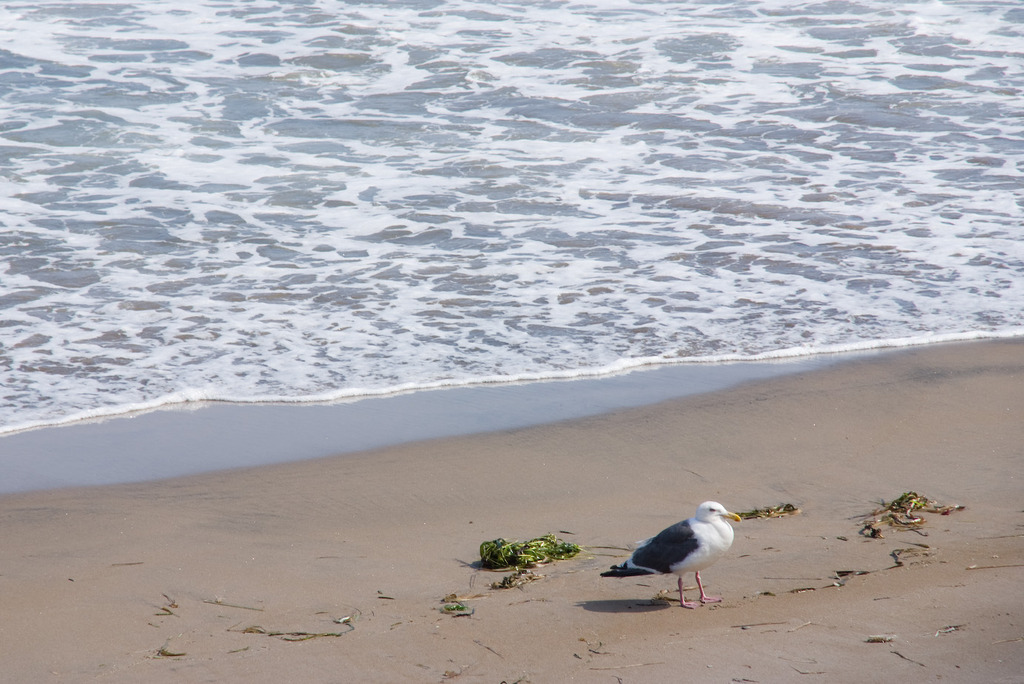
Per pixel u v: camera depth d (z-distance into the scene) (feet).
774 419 33.53
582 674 18.86
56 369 37.63
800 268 47.19
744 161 60.13
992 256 47.80
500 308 43.65
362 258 48.78
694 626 20.75
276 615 21.74
